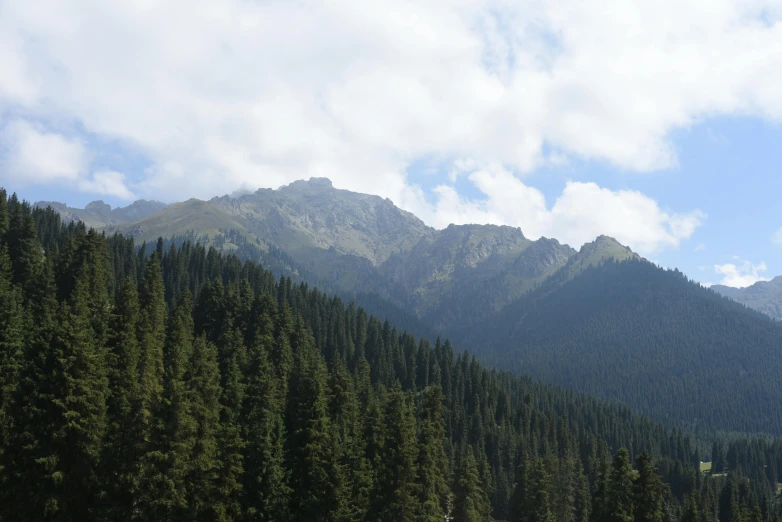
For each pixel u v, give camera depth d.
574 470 155.25
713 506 164.12
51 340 63.94
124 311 80.69
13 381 60.59
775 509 172.50
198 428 69.12
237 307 125.31
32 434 58.88
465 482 104.12
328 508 75.19
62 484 59.72
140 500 63.75
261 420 78.88
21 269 104.94
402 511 80.38
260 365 89.94
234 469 71.75
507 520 148.12
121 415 65.25
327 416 86.19
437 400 108.31
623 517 74.19
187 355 84.44
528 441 178.38
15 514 58.12
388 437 84.50
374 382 185.12
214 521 70.06
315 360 103.12
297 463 79.75
